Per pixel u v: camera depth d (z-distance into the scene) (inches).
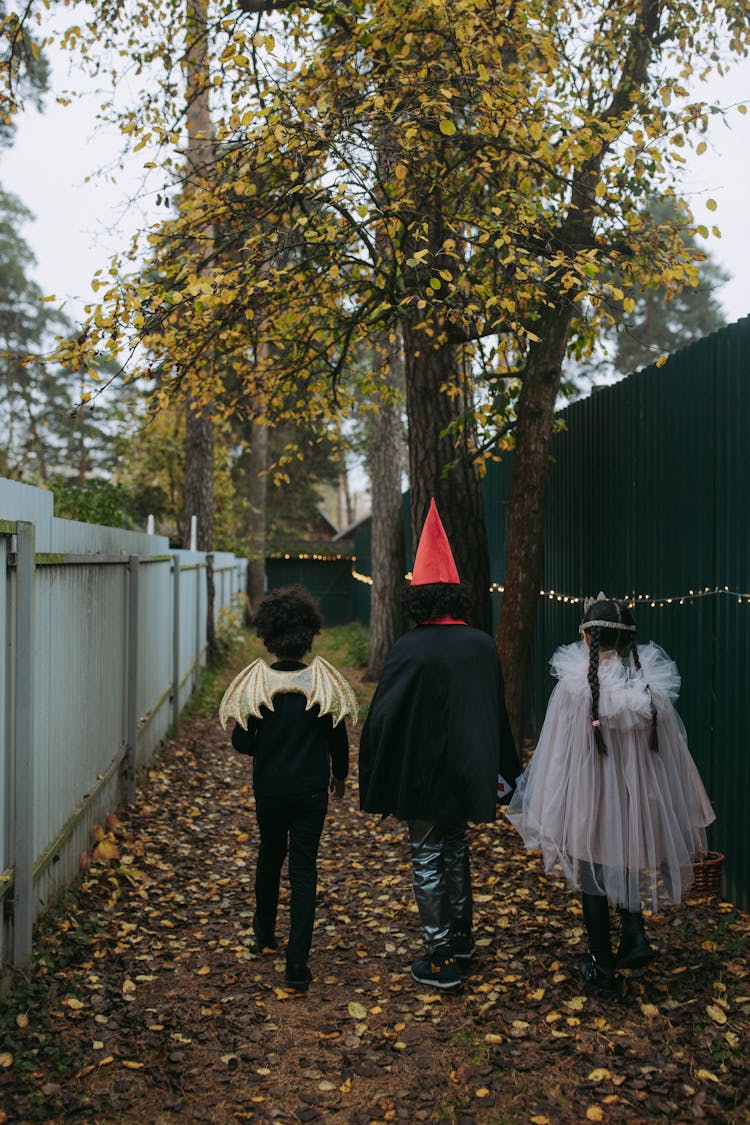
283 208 229.8
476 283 228.4
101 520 387.2
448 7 210.4
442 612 160.9
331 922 187.3
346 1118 117.6
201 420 603.8
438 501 295.3
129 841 232.7
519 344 261.4
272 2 246.8
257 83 230.1
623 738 144.3
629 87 246.4
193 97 260.7
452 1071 127.2
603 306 247.1
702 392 200.8
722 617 190.9
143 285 198.1
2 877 140.4
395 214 215.0
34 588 153.4
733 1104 115.3
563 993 148.0
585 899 146.7
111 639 243.4
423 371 295.6
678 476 213.5
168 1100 119.4
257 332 273.7
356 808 283.4
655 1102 116.3
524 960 161.6
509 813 160.9
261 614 167.2
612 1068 125.4
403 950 171.6
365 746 159.2
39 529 167.3
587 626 147.4
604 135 203.0
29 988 143.6
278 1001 151.1
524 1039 135.1
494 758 152.6
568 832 144.3
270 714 160.9
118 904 191.3
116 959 163.8
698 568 202.5
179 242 232.7
